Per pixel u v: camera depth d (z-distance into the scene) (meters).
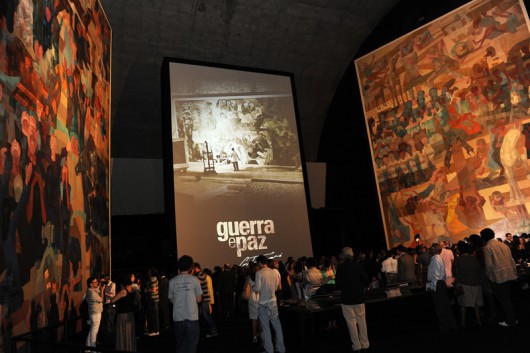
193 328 5.59
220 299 13.80
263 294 7.10
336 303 7.93
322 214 26.23
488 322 8.13
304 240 19.02
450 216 18.12
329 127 28.52
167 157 17.64
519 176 16.19
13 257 5.98
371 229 24.53
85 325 9.84
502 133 16.81
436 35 19.38
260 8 22.52
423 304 8.70
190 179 17.66
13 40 6.30
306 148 28.58
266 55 25.12
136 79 23.44
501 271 7.42
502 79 16.98
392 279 11.67
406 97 20.27
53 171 7.97
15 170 6.20
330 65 26.92
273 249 18.25
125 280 7.25
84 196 10.39
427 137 19.28
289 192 19.48
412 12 23.47
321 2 23.09
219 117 19.05
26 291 6.37
